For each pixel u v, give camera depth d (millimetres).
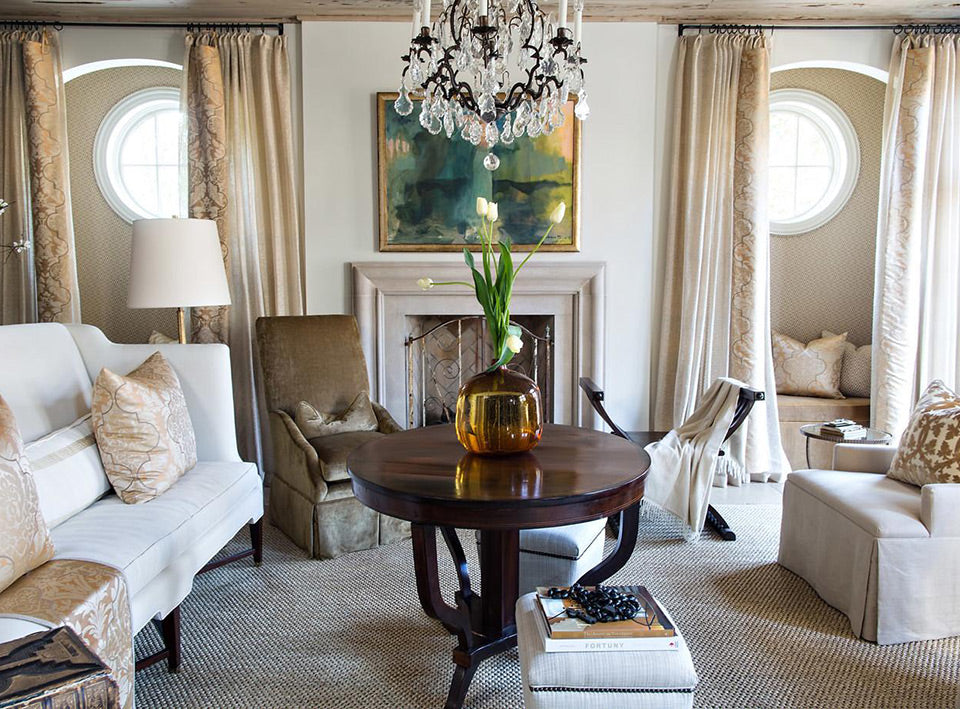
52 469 2029
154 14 3822
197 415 2695
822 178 4559
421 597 1858
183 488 2307
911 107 3840
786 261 4562
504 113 2271
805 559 2656
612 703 1432
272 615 2426
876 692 1954
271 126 3871
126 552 1820
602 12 3838
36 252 3801
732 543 3096
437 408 4359
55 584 1589
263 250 3957
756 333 3924
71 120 4266
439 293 3979
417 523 1698
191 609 2475
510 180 3934
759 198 3879
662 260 4051
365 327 3961
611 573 2182
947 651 2178
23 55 3758
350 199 3943
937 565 2215
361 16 3834
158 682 2014
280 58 3850
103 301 4359
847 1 3713
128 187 4383
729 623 2355
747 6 3779
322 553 2924
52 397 2350
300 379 3396
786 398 4262
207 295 3023
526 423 2020
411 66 2184
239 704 1910
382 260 3973
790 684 1992
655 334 4098
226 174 3832
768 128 3904
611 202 3975
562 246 3971
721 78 3873
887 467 2729
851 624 2311
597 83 3910
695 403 4020
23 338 2354
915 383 4066
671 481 3064
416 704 1911
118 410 2201
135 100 4262
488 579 2053
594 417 4059
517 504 1637
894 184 3898
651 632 1474
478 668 2074
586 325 4004
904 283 3898
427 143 3914
